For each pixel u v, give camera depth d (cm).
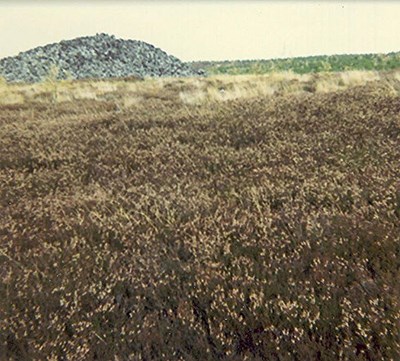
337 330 282
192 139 727
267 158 592
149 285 349
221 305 310
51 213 488
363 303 295
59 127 898
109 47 3173
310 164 542
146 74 3022
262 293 309
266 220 408
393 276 322
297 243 374
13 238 438
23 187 582
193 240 387
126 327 307
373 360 261
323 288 312
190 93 1275
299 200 446
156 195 495
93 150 710
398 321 271
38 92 1584
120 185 558
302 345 271
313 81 1302
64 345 294
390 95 827
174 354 282
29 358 288
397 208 409
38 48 3033
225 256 369
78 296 332
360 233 368
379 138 596
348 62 2303
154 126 852
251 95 1123
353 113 730
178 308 314
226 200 480
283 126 734
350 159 548
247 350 280
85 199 511
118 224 443
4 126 931
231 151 631
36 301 335
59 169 634
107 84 1739
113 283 349
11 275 371
